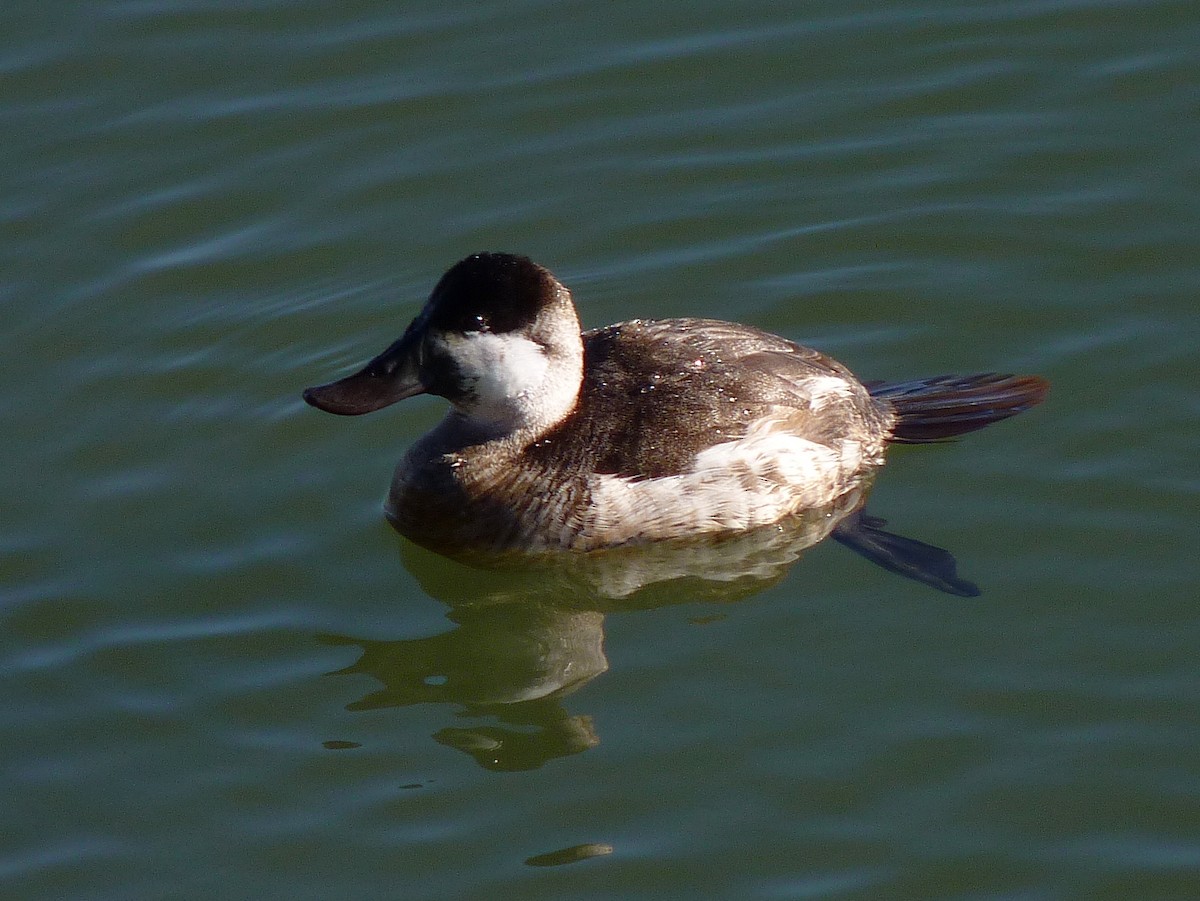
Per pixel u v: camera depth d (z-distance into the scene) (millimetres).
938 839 9805
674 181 15828
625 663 11328
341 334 14570
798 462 12070
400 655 11727
